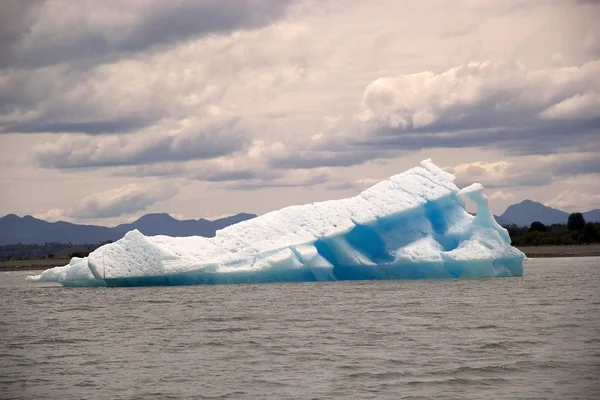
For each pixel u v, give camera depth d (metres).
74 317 42.44
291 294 50.75
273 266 56.09
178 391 23.56
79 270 65.25
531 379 24.08
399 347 29.59
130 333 35.44
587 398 21.89
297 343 31.14
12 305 50.78
